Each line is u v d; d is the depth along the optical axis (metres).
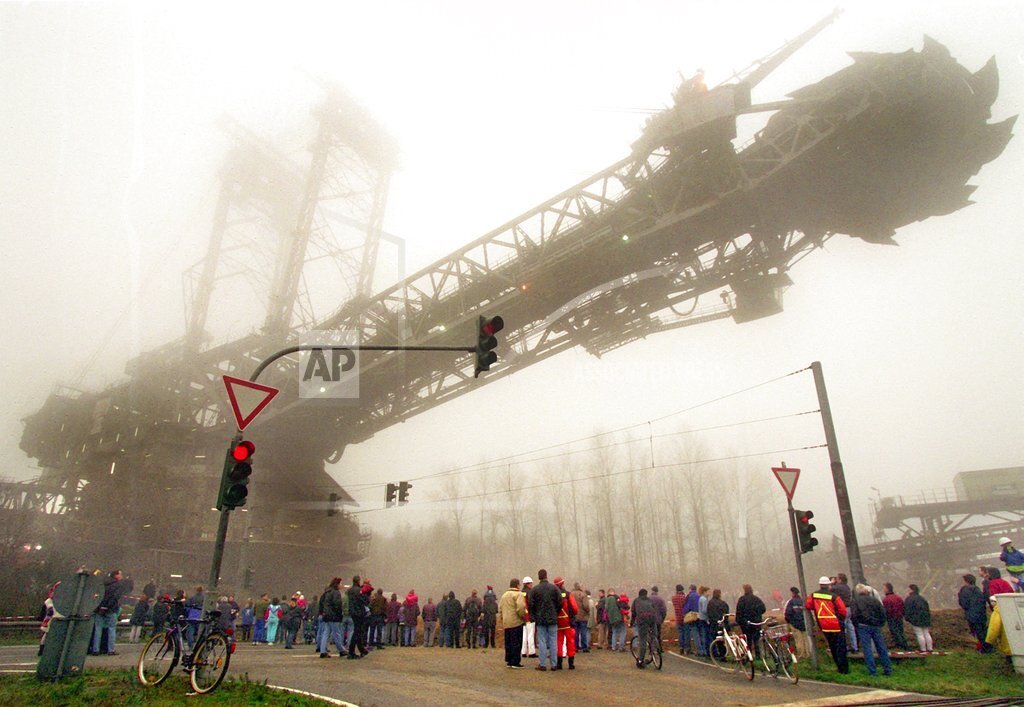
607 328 31.67
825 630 11.45
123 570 37.88
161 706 6.93
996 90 21.52
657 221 26.12
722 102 23.27
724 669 12.39
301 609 19.22
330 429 41.25
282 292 41.47
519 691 8.93
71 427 45.75
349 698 7.92
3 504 38.94
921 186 23.50
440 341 32.25
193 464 41.47
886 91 21.48
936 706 7.54
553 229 28.77
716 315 30.03
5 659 12.70
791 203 24.88
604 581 52.19
